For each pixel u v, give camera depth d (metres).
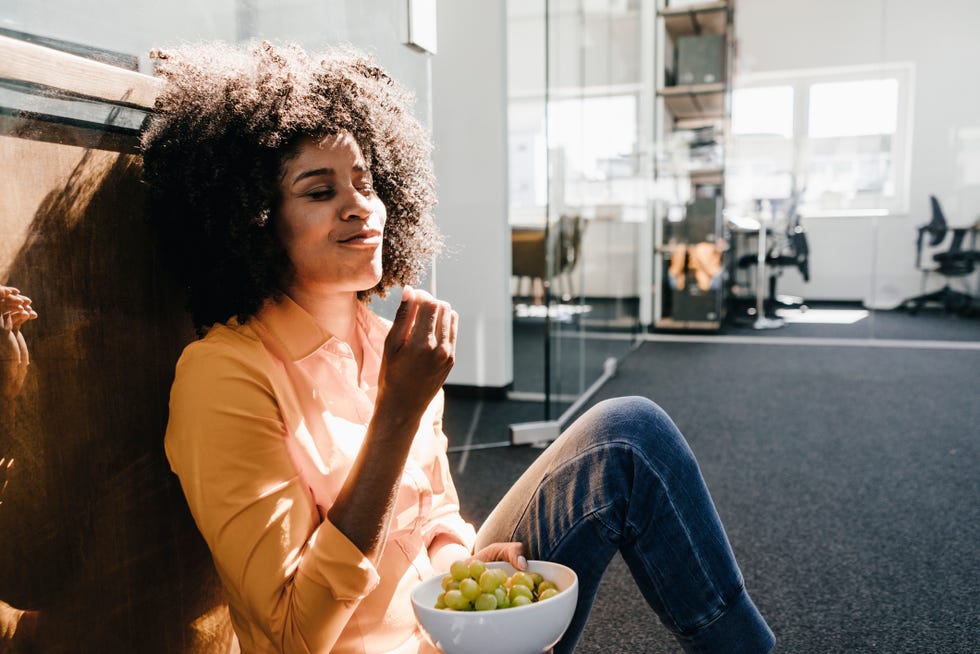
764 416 3.27
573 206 3.36
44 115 0.69
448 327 0.65
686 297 5.77
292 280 0.79
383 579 0.75
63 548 0.71
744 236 6.45
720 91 5.48
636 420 0.83
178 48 0.85
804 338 5.54
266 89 0.75
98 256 0.75
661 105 5.62
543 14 3.04
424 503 0.80
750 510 2.17
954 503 2.18
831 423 3.12
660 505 0.81
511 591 0.71
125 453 0.79
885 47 6.41
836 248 6.77
